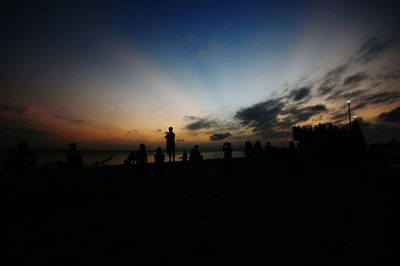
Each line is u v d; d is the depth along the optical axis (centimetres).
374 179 1358
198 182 1480
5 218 750
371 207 776
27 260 467
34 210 839
